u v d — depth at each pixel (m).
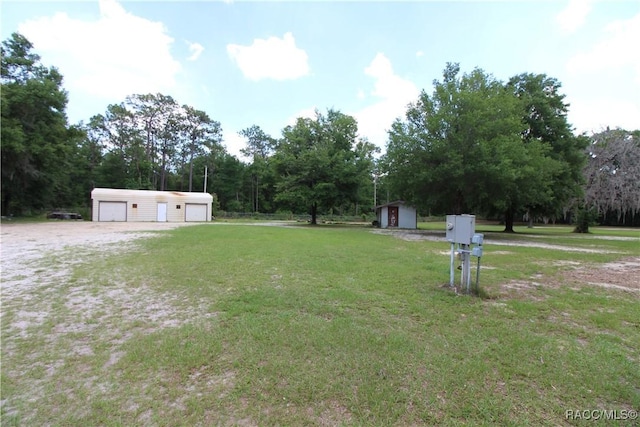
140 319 3.85
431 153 16.69
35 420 2.04
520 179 15.88
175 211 33.78
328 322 3.71
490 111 15.20
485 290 5.20
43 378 2.54
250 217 46.09
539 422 2.07
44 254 8.40
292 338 3.25
